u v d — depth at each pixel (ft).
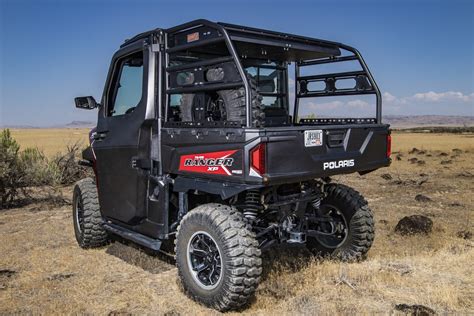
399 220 26.55
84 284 16.26
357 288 15.29
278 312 13.66
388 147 17.19
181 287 15.70
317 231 17.92
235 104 14.02
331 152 14.84
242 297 13.29
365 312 13.30
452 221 26.48
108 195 19.27
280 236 16.39
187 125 15.14
